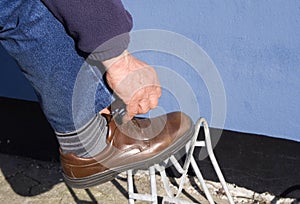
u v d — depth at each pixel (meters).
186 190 2.45
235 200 2.38
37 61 1.36
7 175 2.64
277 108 2.05
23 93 2.42
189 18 2.00
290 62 1.95
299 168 2.26
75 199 2.45
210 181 2.47
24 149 2.74
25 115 2.63
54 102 1.42
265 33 1.93
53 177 2.62
